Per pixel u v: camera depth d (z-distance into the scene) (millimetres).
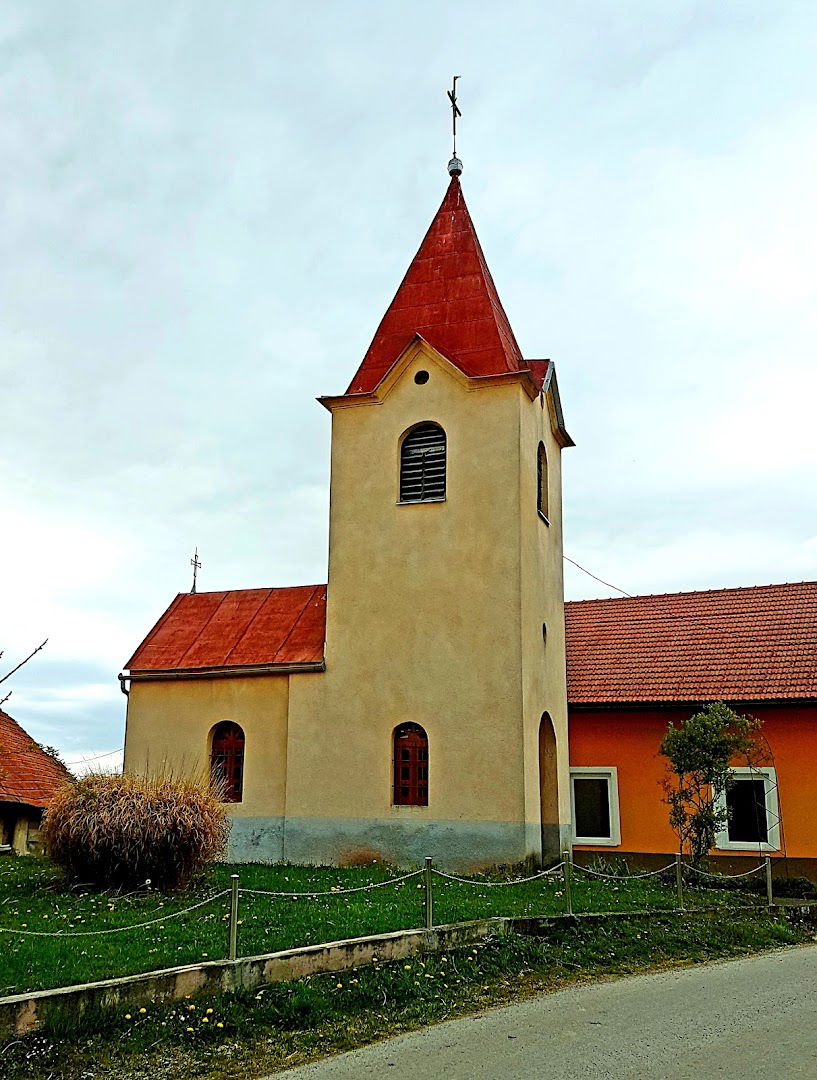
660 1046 9117
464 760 21641
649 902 17297
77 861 16812
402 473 23938
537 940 13789
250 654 24750
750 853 23828
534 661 22719
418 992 11164
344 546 23891
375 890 17062
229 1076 8594
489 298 24797
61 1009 8992
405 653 22734
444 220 26281
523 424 23328
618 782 25641
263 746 24047
